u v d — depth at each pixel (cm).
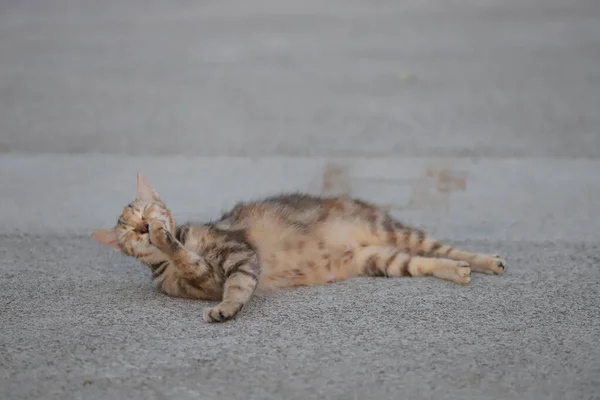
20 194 1017
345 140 1245
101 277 726
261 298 661
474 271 718
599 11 2506
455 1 2811
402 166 1100
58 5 2897
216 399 489
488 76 1689
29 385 512
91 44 2150
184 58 1953
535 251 781
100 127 1359
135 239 672
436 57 1892
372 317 612
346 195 877
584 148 1177
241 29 2333
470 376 514
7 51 2066
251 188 1012
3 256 795
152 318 618
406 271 706
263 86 1653
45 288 695
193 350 556
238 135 1290
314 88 1627
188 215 907
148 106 1507
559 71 1722
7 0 3030
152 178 1068
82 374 524
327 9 2686
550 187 1006
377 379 512
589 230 847
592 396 489
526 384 504
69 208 959
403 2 2819
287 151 1191
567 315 613
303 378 514
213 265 655
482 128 1304
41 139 1285
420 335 578
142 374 522
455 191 996
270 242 685
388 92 1579
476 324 597
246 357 543
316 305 640
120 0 2998
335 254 704
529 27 2252
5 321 618
